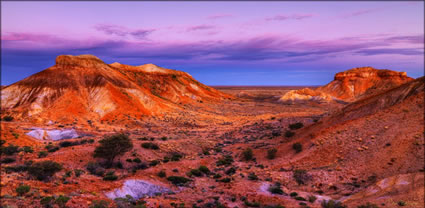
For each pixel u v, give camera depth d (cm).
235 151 5778
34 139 5672
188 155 5412
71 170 3294
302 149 4691
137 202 2311
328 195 3025
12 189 1998
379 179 3120
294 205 2497
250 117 11956
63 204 1792
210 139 7200
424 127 3709
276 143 6025
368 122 4500
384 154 3553
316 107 16988
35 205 1706
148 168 4066
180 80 17550
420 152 3284
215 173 4106
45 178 2602
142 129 8606
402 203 2317
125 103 10369
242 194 2859
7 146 4625
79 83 10638
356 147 3975
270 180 3634
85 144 5034
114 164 4175
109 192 2456
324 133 4819
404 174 2970
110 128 8112
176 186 3256
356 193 2919
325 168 3744
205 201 2586
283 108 15675
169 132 8244
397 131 3906
